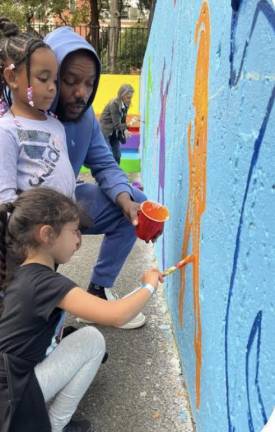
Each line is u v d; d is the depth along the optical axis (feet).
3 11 58.23
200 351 6.43
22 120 6.85
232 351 4.69
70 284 5.67
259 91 3.91
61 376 6.12
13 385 5.68
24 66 6.55
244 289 4.30
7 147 6.53
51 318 5.74
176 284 8.87
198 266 6.55
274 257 3.56
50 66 6.63
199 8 6.82
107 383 8.02
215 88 5.59
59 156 7.06
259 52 3.91
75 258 13.92
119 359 8.69
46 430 5.97
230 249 4.79
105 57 52.26
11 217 5.84
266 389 3.72
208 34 6.10
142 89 26.61
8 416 5.64
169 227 9.81
